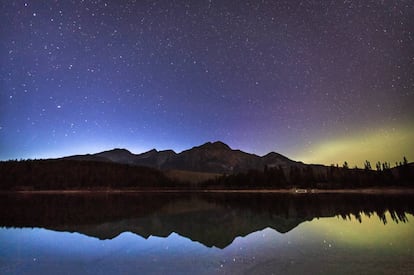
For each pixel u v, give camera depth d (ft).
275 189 436.76
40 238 75.41
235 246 62.23
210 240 69.72
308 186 432.66
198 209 149.38
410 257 49.14
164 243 67.15
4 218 115.85
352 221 94.84
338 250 55.72
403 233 71.51
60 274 45.85
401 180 372.58
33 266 50.26
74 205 181.57
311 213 122.93
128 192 440.45
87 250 61.52
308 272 43.34
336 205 161.58
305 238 68.64
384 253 52.29
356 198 226.99
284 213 125.18
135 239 72.69
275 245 61.93
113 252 59.36
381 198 221.87
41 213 133.90
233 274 44.04
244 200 222.89
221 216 118.21
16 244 68.18
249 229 84.89
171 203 197.47
